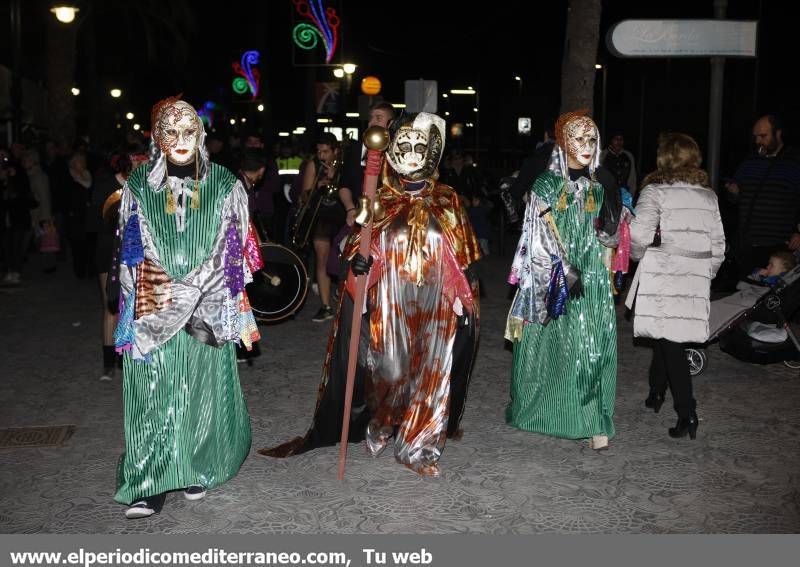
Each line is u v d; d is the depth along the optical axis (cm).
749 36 1003
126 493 438
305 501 460
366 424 544
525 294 542
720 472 500
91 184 1199
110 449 539
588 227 530
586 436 533
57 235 1262
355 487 479
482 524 433
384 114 652
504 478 491
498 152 3594
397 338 514
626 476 494
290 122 4653
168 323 433
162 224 435
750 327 707
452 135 3688
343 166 773
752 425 582
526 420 559
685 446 543
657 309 550
